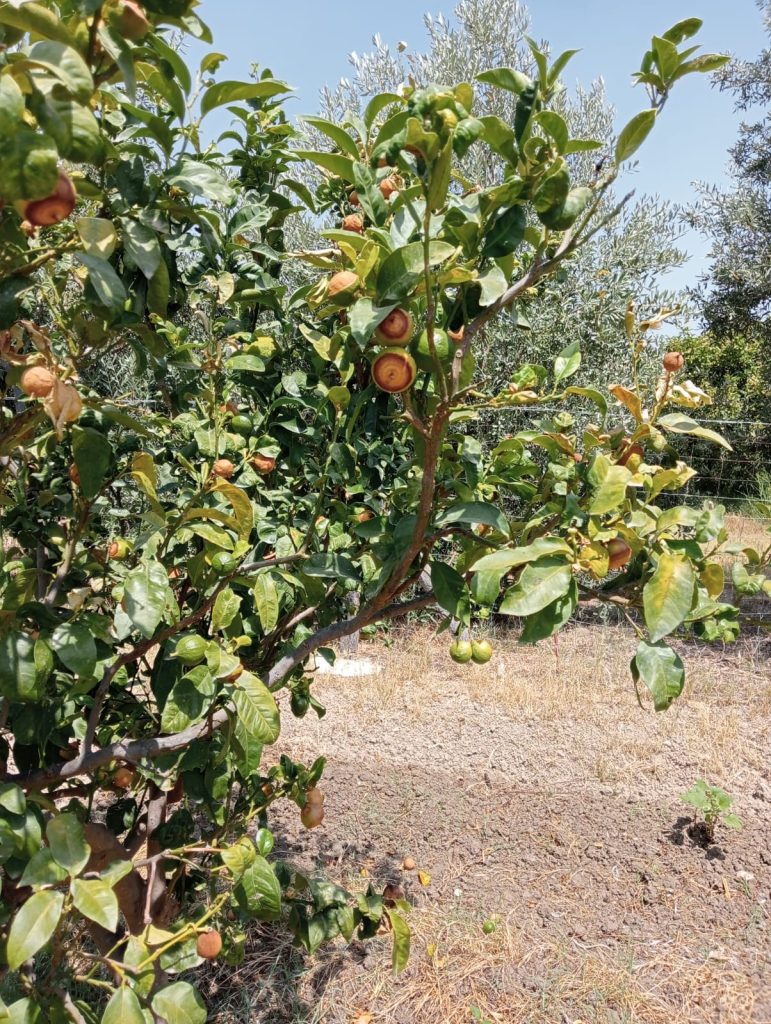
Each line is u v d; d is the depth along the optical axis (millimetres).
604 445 1587
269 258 2367
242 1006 2725
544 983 2900
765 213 9867
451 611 1451
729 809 4039
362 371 1935
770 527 1677
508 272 1447
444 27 8141
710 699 5480
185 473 2312
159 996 1239
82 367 1519
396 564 1532
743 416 11734
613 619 7574
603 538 1310
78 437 1383
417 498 1725
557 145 1211
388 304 1151
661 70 1218
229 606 1505
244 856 1431
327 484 2100
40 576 1784
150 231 1308
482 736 4828
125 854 1954
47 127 849
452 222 1336
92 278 1106
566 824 3949
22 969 1471
